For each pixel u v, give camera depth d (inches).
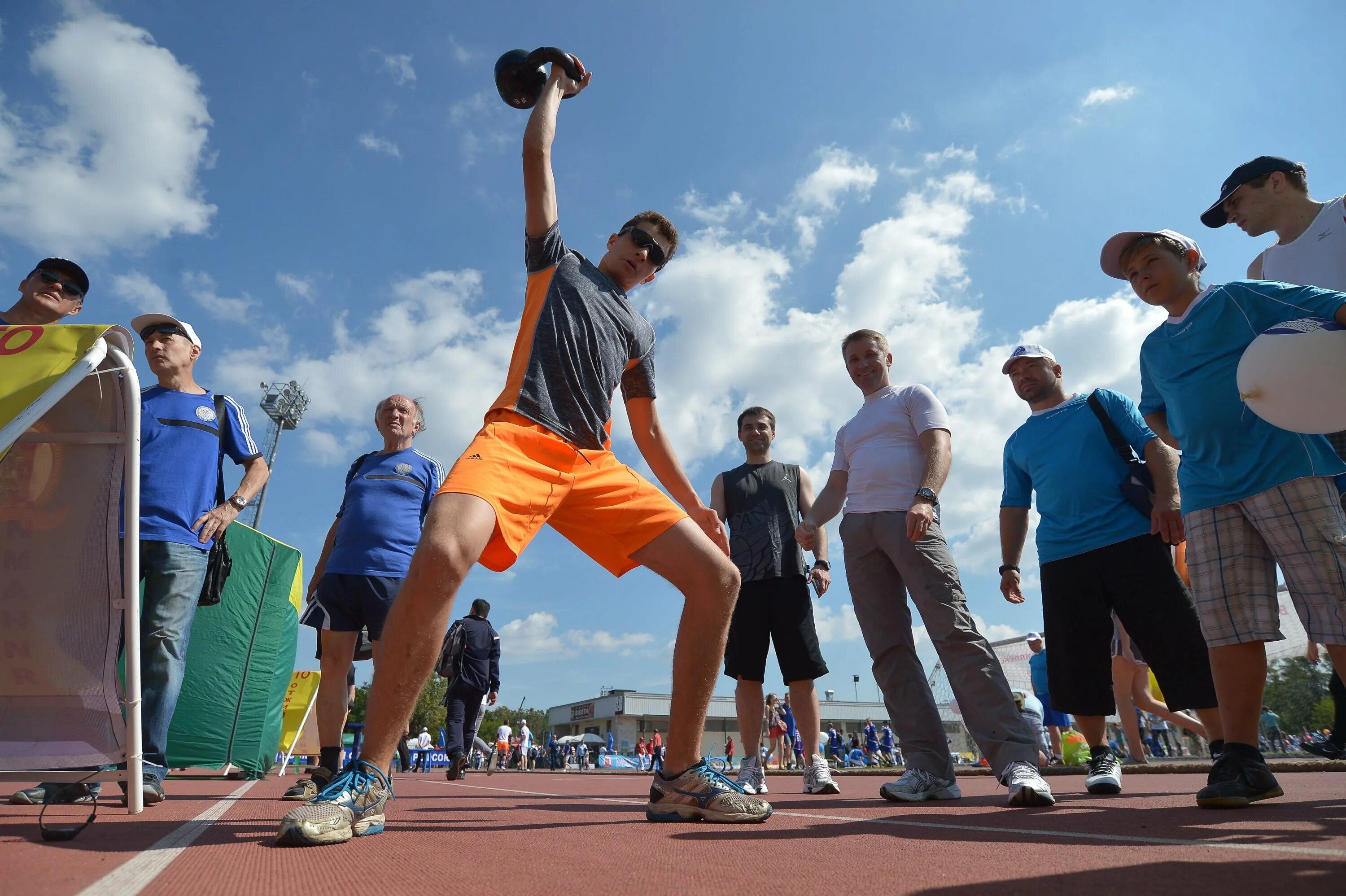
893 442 144.6
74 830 74.2
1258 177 129.5
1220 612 101.0
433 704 1798.7
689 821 94.3
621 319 98.1
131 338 93.8
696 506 105.8
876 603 142.9
